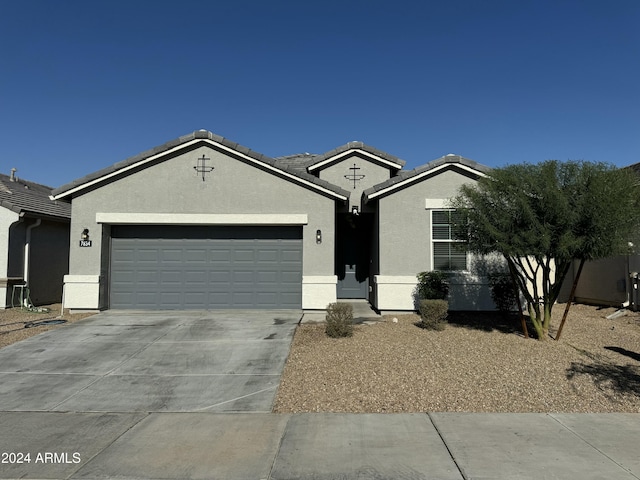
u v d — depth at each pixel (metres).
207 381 7.13
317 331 10.15
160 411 5.97
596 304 14.09
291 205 12.66
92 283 12.47
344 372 7.30
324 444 4.92
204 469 4.38
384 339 9.25
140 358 8.35
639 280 12.13
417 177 12.40
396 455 4.64
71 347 9.07
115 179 12.67
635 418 5.64
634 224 8.03
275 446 4.88
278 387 6.83
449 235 12.43
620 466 4.37
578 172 8.45
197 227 13.05
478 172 12.34
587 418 5.64
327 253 12.60
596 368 7.45
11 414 5.89
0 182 16.39
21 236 14.95
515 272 9.50
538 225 8.22
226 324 11.00
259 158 12.50
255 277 12.98
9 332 10.35
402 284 12.41
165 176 12.70
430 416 5.71
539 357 8.00
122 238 13.04
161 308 12.92
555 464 4.41
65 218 16.53
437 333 9.77
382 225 12.55
